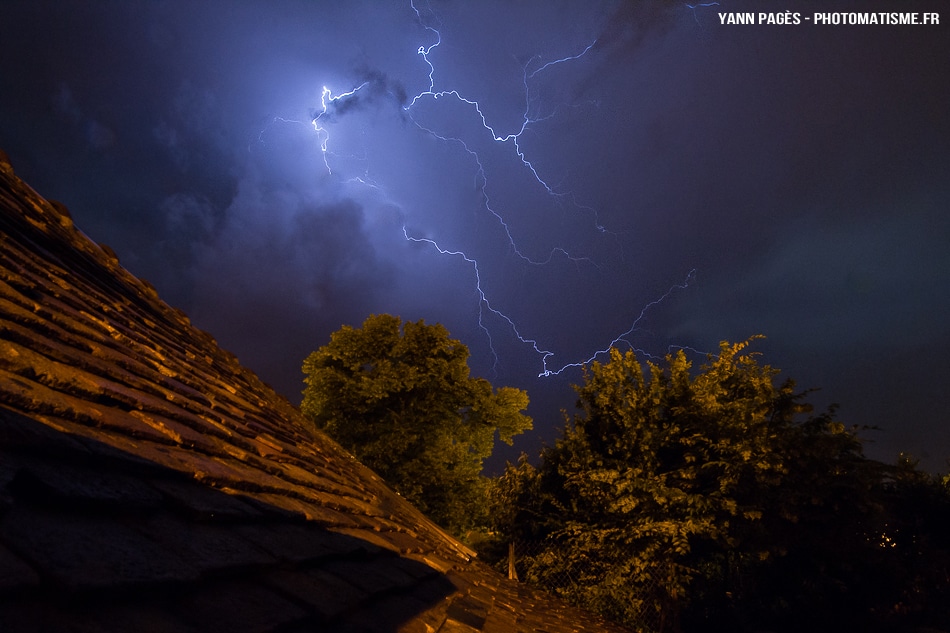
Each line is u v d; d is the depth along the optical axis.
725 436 11.58
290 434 4.70
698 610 12.80
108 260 4.88
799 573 12.47
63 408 1.51
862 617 12.49
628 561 11.04
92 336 2.38
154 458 1.72
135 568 1.12
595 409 13.33
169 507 1.57
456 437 23.31
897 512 14.82
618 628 7.19
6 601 0.85
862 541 12.10
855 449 12.44
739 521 11.38
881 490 13.93
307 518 2.52
